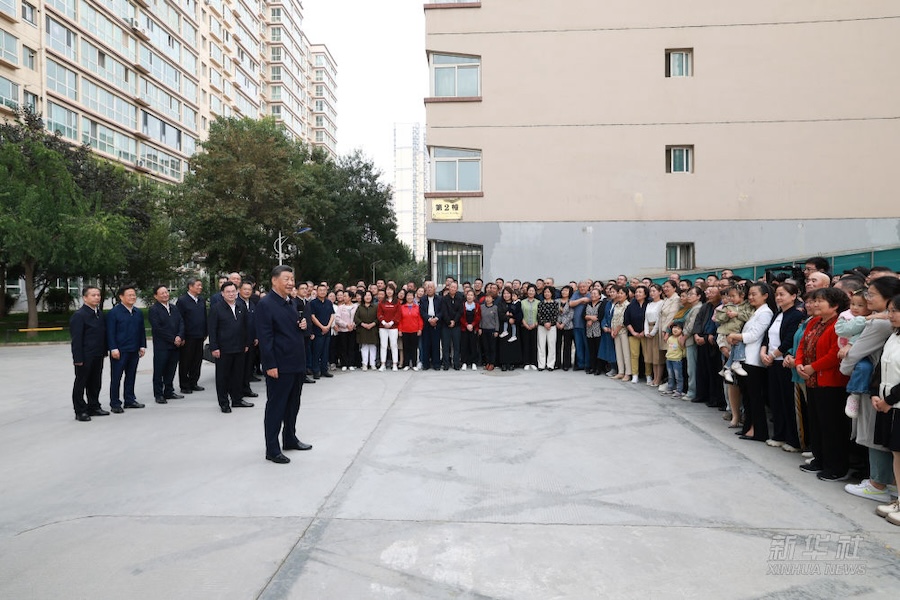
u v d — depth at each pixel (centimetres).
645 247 1930
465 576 314
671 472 497
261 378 1086
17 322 2875
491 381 1014
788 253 1906
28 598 296
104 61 4047
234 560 335
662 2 1922
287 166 3306
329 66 10619
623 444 590
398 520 392
